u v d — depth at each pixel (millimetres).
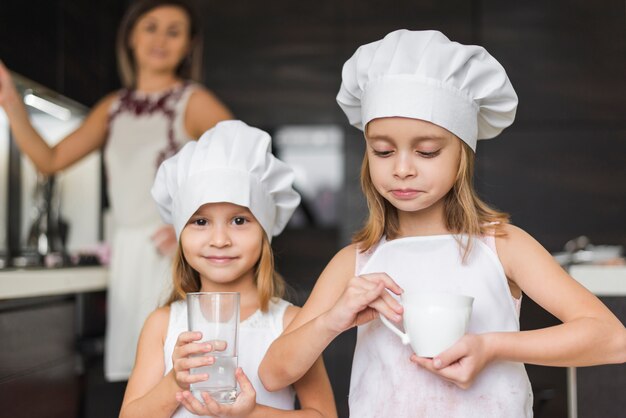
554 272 1219
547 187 4090
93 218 3781
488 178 4113
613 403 1776
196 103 2512
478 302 1252
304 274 4258
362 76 1271
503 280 1257
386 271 1318
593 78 4105
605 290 1796
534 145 4109
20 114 2609
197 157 1465
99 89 3826
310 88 4277
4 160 3158
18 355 2094
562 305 1189
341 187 4266
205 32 4312
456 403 1228
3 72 2566
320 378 1451
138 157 2521
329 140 4285
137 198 2512
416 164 1201
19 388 2094
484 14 4172
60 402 2457
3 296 1933
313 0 4289
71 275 2377
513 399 1227
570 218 4066
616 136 4082
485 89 1253
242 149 1460
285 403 1448
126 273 2492
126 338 2484
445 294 1084
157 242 2457
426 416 1234
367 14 4254
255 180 1467
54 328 2410
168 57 2568
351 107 1383
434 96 1196
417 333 1100
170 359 1455
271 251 1528
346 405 3951
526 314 2930
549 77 4125
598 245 4043
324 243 4266
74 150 2691
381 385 1270
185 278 1534
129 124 2553
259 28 4309
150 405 1313
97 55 3812
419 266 1297
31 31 2992
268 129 4301
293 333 1242
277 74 4289
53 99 3332
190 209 1441
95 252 3043
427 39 1235
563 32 4129
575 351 1117
